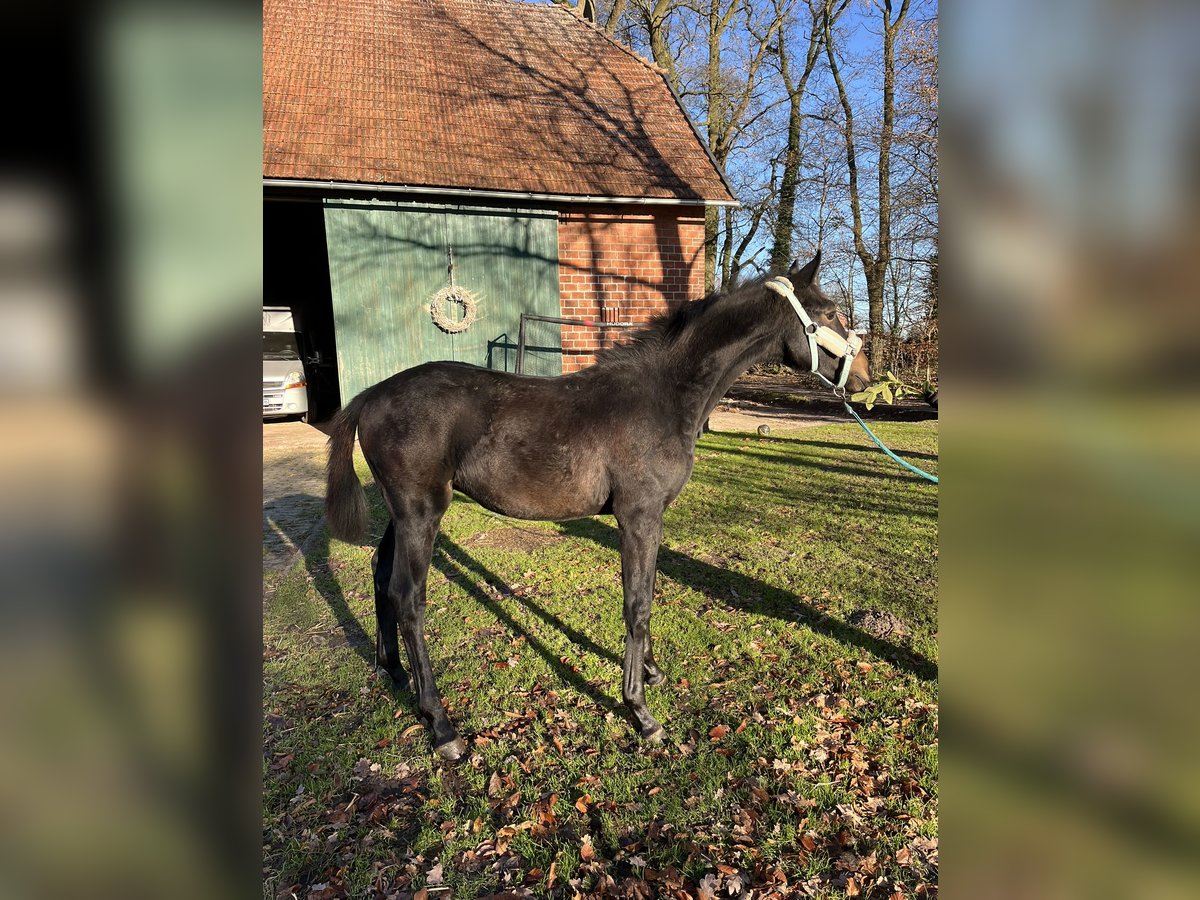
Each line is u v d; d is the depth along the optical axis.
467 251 8.32
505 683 3.20
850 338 3.06
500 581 4.48
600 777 2.53
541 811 2.37
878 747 2.66
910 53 12.54
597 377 2.90
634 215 8.64
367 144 8.03
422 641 2.80
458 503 6.61
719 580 4.38
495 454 2.78
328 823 2.35
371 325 8.21
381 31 9.99
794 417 11.70
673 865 2.12
